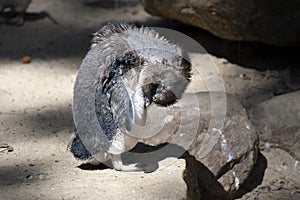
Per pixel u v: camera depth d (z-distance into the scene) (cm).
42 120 1295
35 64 1544
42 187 1052
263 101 1336
